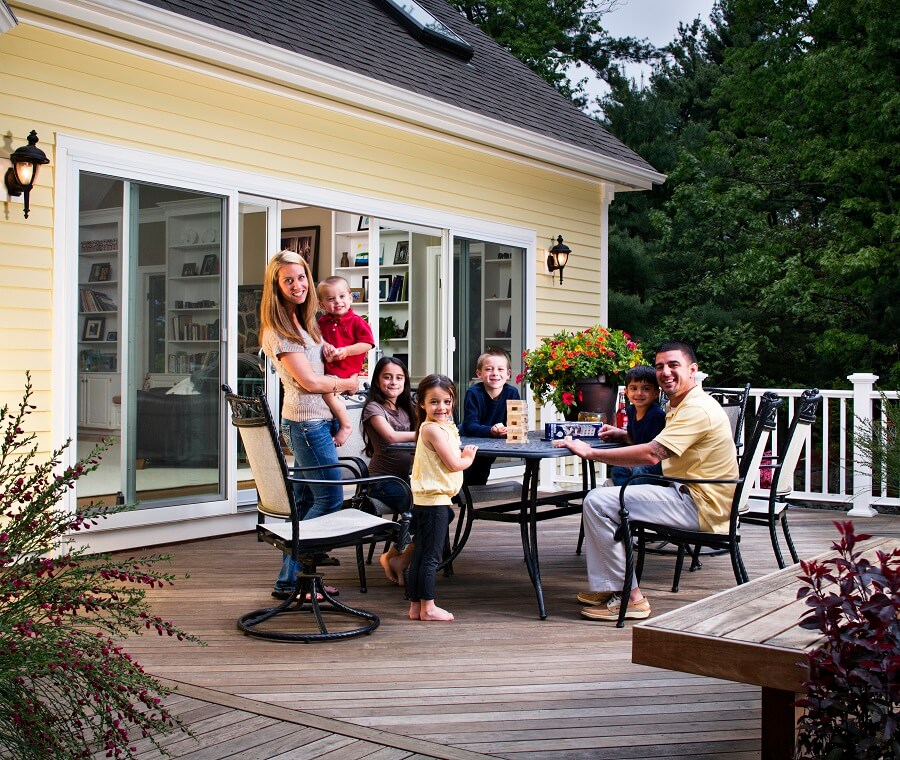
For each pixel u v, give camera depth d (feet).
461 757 8.73
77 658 6.73
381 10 30.19
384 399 15.97
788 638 7.18
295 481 12.46
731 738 9.21
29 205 17.40
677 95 63.41
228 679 11.02
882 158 44.68
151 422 19.44
